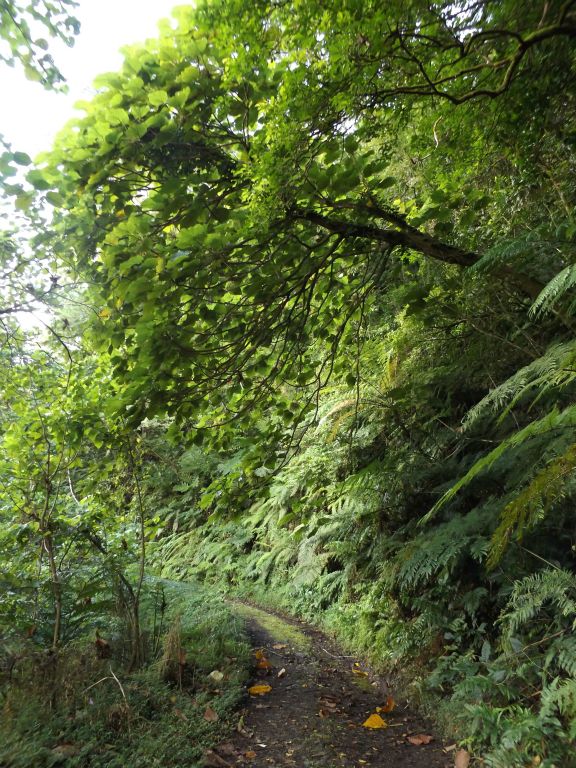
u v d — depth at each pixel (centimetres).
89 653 414
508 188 411
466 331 473
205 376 379
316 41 258
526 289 355
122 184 324
